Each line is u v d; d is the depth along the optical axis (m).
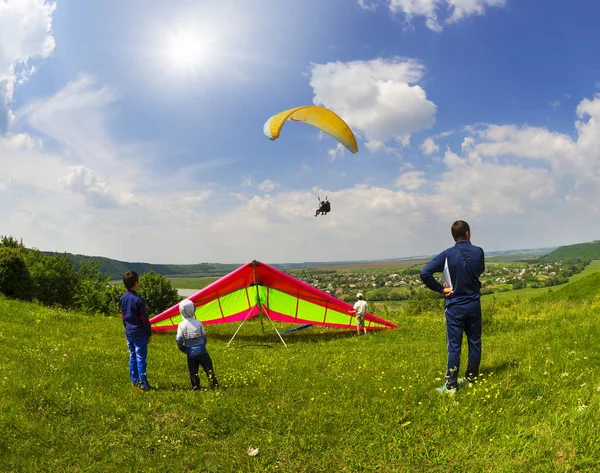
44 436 6.04
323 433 6.03
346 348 13.47
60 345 12.35
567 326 11.83
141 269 195.38
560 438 5.20
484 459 5.05
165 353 12.24
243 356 12.13
